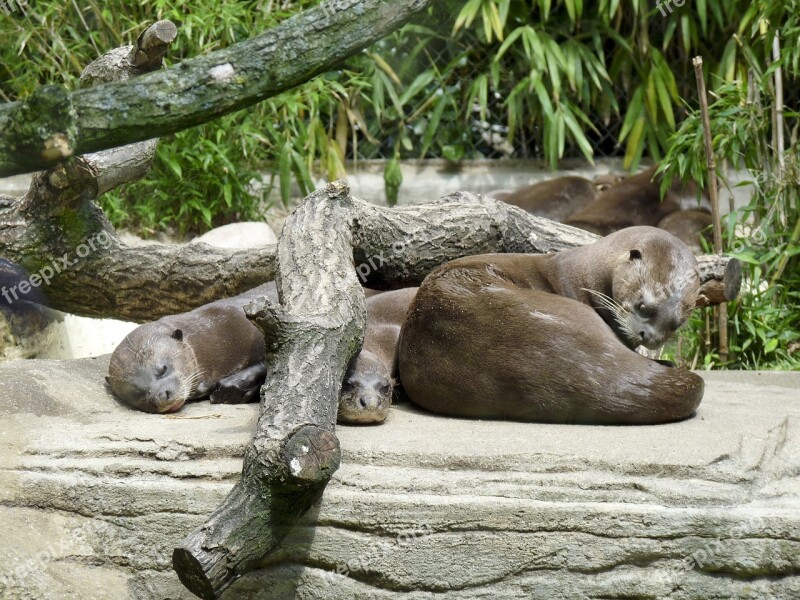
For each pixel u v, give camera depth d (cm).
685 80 2150
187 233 1955
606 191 2003
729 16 1980
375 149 2236
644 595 739
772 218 1477
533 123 2194
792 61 1587
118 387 1048
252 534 720
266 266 1268
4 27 1842
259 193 2044
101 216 1323
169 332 1111
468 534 757
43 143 658
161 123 713
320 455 725
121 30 1898
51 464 838
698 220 1836
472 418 968
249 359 1152
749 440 813
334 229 1077
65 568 802
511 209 1303
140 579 805
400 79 2144
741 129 1477
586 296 1097
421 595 764
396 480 780
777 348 1425
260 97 750
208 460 834
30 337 1336
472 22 2122
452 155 2200
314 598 778
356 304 962
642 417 894
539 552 750
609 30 2078
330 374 855
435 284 1027
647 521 738
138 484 812
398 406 1049
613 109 2233
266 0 1908
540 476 768
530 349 932
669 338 1071
